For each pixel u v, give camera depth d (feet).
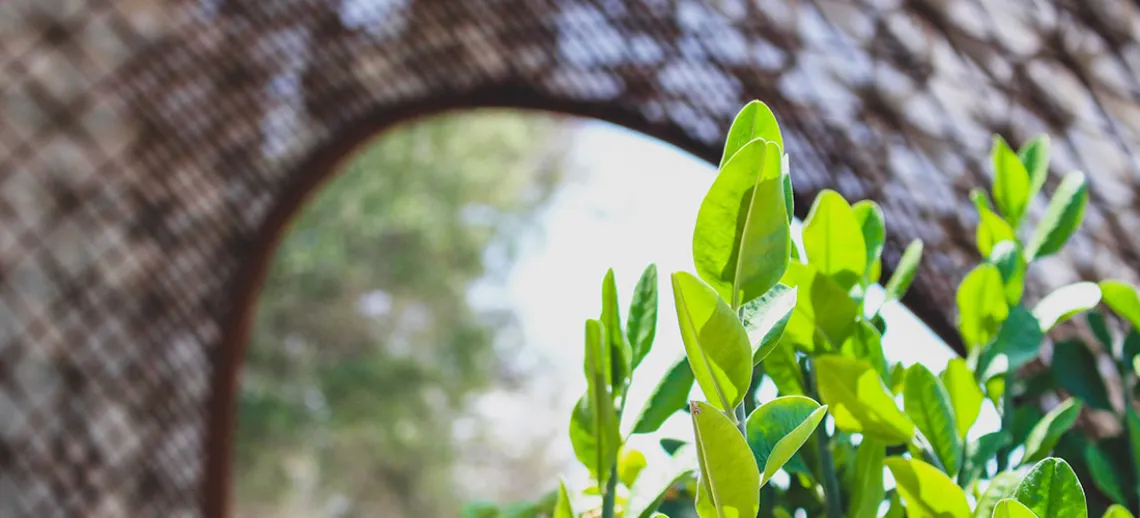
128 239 8.70
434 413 33.04
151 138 8.39
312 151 7.86
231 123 8.13
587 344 1.77
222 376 8.35
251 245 8.30
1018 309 2.13
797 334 2.03
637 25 5.50
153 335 8.63
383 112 7.28
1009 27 4.20
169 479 8.64
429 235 31.73
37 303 8.91
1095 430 3.86
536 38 5.99
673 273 1.49
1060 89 4.16
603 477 1.79
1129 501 2.15
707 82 5.33
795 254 2.05
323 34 7.21
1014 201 2.34
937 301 4.58
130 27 8.06
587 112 5.84
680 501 2.06
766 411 1.64
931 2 4.40
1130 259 4.16
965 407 2.03
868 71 4.78
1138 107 3.92
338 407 30.45
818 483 2.06
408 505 33.17
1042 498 1.60
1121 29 3.86
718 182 1.57
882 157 4.83
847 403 1.90
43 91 8.64
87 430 8.95
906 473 1.79
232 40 7.72
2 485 9.10
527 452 45.19
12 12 8.30
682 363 1.81
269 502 31.27
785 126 5.14
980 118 4.48
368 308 32.17
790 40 4.96
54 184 8.82
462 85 6.59
